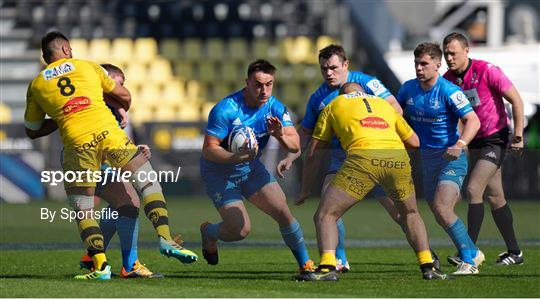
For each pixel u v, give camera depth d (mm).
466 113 23469
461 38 25000
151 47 63625
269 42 63844
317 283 20672
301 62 63312
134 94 62875
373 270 24406
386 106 21078
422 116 24031
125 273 21984
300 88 63094
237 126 21578
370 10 64625
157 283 20703
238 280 21422
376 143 20562
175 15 64562
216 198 22328
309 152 21719
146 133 52375
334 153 23781
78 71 21281
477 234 24828
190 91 63281
